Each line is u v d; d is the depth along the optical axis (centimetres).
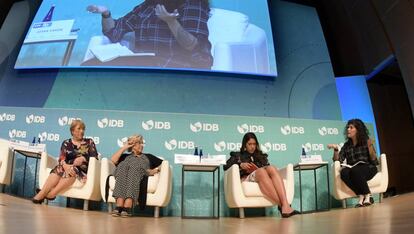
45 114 477
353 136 432
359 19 720
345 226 222
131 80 603
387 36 668
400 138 747
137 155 386
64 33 627
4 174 406
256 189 388
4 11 755
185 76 611
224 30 631
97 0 650
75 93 597
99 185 409
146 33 618
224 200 450
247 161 410
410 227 181
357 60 773
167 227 264
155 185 381
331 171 485
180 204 448
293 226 253
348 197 427
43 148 415
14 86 620
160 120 477
